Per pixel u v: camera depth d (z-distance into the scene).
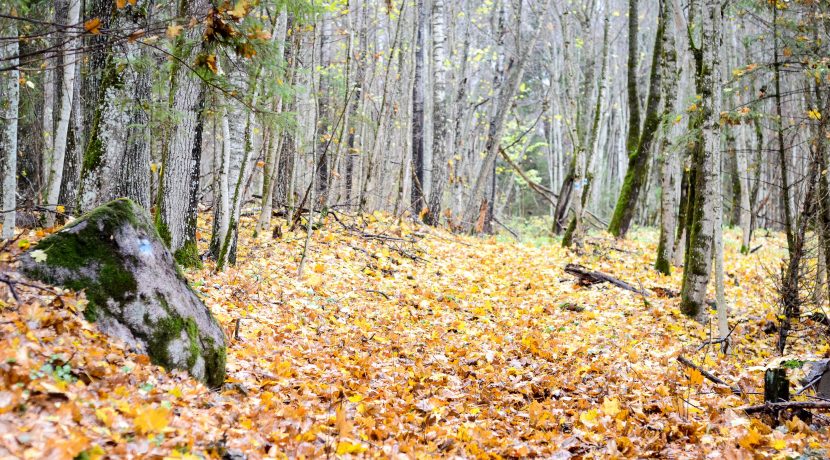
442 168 18.23
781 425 5.46
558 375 7.32
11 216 8.13
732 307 11.75
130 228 4.89
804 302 8.77
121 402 3.63
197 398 4.39
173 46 6.64
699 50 11.39
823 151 9.09
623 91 35.59
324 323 8.45
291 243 12.30
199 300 5.43
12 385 3.17
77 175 10.80
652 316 10.45
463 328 9.48
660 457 4.90
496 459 4.77
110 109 8.02
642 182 19.00
